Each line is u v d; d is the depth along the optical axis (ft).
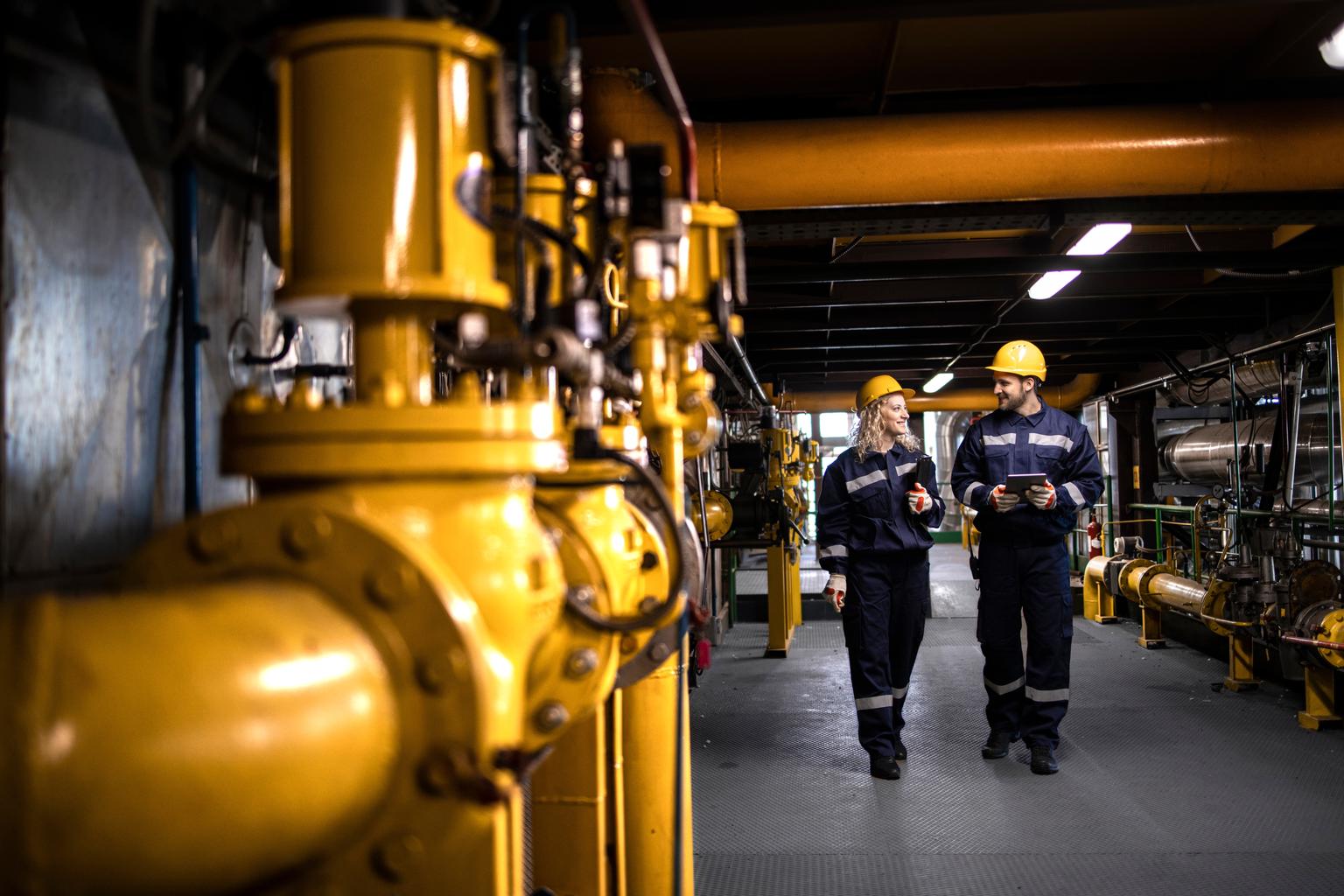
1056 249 16.40
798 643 24.85
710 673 20.92
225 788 2.11
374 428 3.14
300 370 6.00
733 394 29.99
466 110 3.62
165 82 4.95
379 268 3.42
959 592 33.58
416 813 2.76
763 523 22.67
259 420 3.20
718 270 6.80
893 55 9.91
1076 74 11.18
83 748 1.88
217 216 5.47
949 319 22.39
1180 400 29.89
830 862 10.24
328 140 3.45
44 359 4.09
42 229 4.08
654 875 7.20
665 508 4.60
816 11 7.83
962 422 62.44
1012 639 13.75
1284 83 11.24
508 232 5.77
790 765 13.89
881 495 13.44
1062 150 9.86
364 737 2.58
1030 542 13.50
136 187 4.69
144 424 4.77
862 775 13.30
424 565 2.75
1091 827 11.14
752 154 9.95
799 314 22.48
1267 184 10.08
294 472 3.15
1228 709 16.85
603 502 5.37
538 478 5.32
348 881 2.81
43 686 1.87
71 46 4.25
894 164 9.88
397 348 3.64
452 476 3.26
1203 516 23.70
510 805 3.61
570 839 6.31
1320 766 13.42
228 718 2.14
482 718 2.70
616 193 4.85
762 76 11.10
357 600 2.75
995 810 11.78
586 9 8.01
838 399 40.32
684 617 5.78
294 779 2.30
